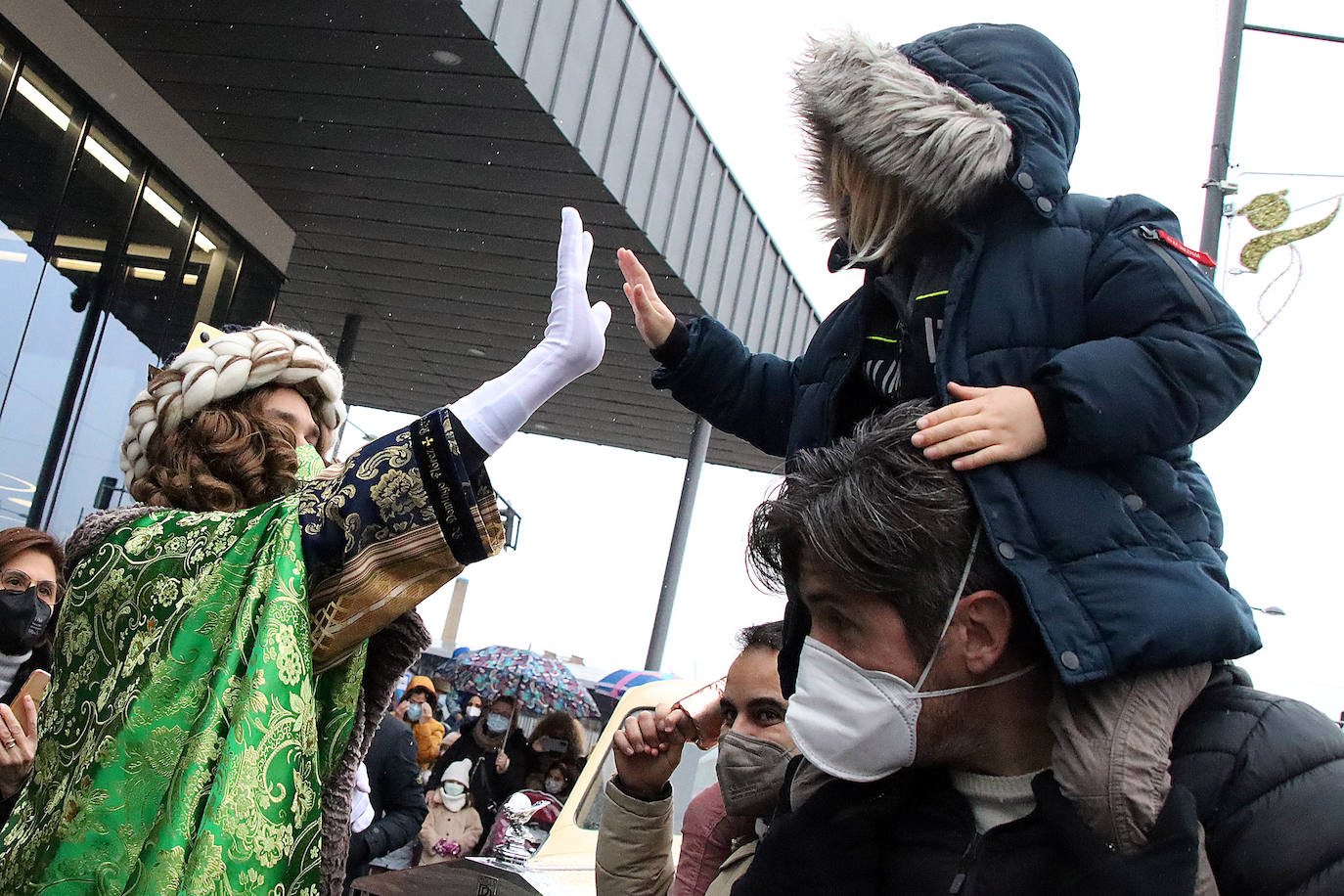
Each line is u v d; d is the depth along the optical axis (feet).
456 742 23.82
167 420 6.85
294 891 5.51
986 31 5.72
